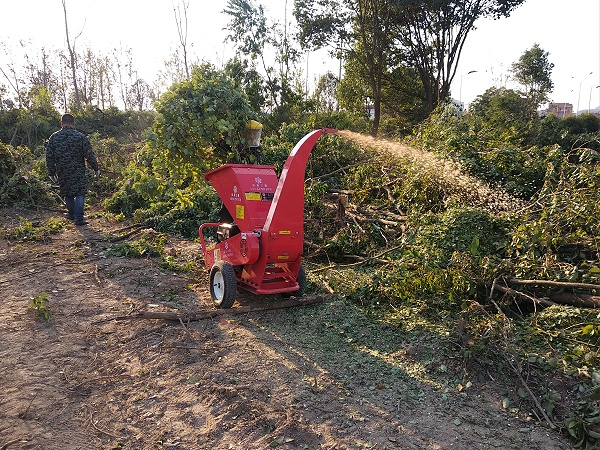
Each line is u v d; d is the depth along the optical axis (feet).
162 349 15.28
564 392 13.01
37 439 11.03
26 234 29.25
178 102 22.27
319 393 12.84
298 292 19.34
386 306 19.25
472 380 13.67
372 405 12.39
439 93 82.58
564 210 20.59
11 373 13.69
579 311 15.87
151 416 12.12
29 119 62.69
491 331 14.97
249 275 18.34
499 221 21.30
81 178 32.17
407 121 90.33
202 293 20.57
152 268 23.44
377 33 77.82
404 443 10.91
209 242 28.55
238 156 23.15
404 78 90.68
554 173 25.35
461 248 20.03
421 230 22.16
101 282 21.35
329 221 28.45
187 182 37.42
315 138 17.58
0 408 12.04
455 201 25.08
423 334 16.19
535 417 12.26
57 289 20.48
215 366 14.17
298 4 81.15
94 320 17.47
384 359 14.90
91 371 14.19
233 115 22.84
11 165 38.70
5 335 15.97
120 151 51.19
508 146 31.99
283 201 17.11
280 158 37.19
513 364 13.84
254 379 13.47
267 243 17.25
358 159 35.91
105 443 11.13
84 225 32.76
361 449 10.69
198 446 10.97
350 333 16.80
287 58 82.02
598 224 18.81
